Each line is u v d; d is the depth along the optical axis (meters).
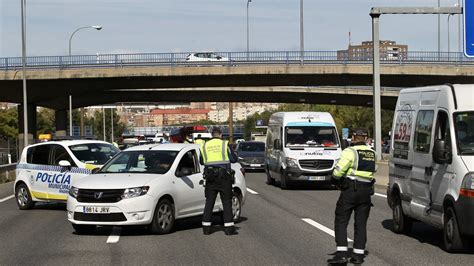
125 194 11.49
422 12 23.73
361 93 64.00
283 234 11.88
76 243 11.00
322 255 9.68
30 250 10.31
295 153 22.28
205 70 51.25
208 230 11.92
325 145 22.72
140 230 12.52
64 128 70.69
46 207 17.31
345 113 96.00
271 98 68.69
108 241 11.19
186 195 12.53
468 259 9.31
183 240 11.24
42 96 57.19
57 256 9.73
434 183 10.20
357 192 8.68
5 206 17.73
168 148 12.95
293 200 18.69
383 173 24.30
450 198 9.53
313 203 17.78
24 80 41.91
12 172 31.88
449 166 9.66
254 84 55.56
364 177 8.70
